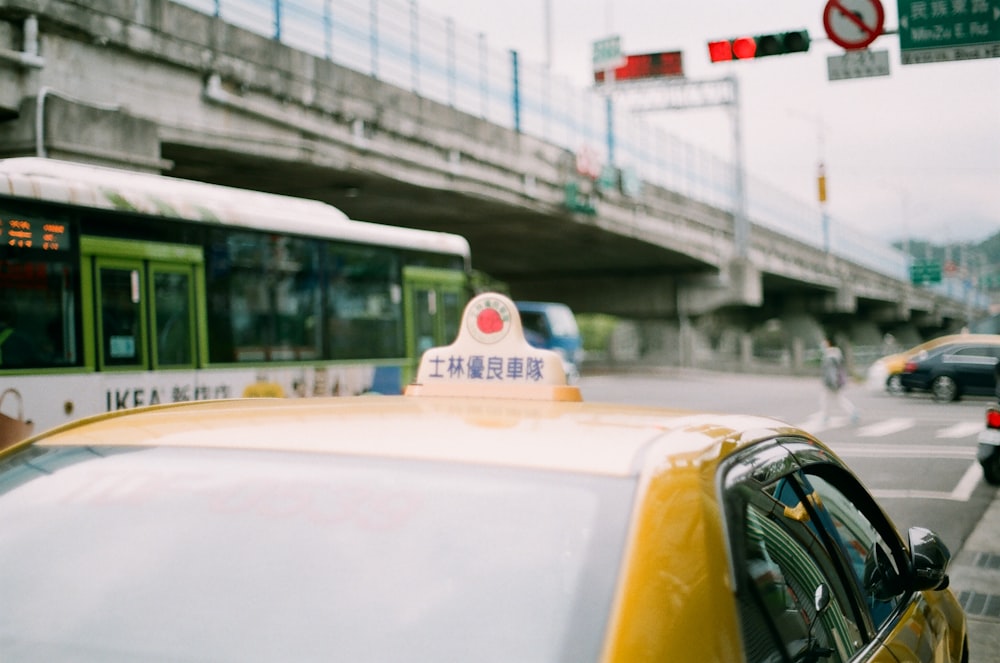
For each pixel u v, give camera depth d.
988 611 6.57
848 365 50.31
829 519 2.56
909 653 2.64
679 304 48.69
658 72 41.38
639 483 1.67
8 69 13.98
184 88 17.23
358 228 12.84
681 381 39.19
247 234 11.10
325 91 20.44
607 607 1.48
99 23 15.29
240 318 10.90
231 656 1.59
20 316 8.66
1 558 1.84
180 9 16.88
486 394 2.69
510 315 2.73
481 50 26.81
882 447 16.16
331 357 12.16
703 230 43.56
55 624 1.71
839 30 12.31
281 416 2.16
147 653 1.63
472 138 26.02
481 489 1.71
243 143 18.64
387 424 2.03
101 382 9.28
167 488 1.88
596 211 33.25
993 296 108.19
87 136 14.61
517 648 1.49
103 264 9.42
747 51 12.71
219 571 1.70
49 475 2.00
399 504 1.71
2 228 8.55
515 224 33.16
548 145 30.09
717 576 1.65
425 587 1.60
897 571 3.09
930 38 12.38
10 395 8.52
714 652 1.54
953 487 11.98
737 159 45.25
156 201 10.03
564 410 2.25
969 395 25.56
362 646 1.56
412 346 13.61
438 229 34.31
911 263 73.94
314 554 1.70
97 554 1.79
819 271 60.84
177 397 10.06
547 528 1.62
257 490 1.82
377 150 22.27
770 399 28.19
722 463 1.94
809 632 2.03
